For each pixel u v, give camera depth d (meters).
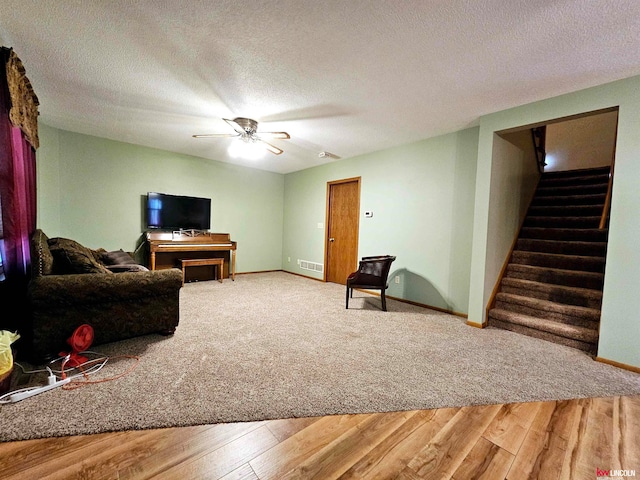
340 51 1.98
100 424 1.41
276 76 2.33
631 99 2.22
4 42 1.94
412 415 1.59
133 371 1.92
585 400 1.78
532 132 4.04
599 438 1.45
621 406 1.72
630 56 1.96
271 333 2.71
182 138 4.13
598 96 2.36
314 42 1.89
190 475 1.16
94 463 1.20
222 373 1.94
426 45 1.89
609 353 2.27
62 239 2.58
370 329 2.91
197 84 2.49
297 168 5.97
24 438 1.31
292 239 6.31
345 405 1.64
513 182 3.54
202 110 3.05
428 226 3.86
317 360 2.18
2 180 2.04
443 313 3.58
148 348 2.29
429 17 1.64
